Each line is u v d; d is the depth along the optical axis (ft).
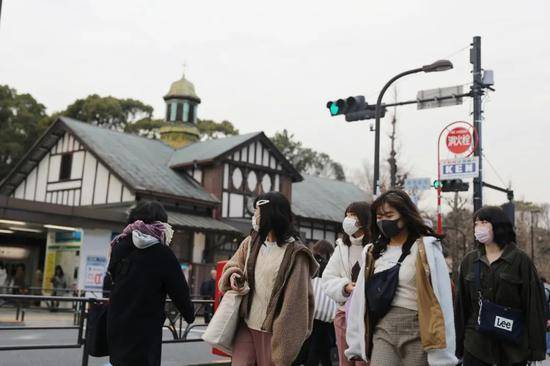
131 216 12.78
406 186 40.27
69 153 84.79
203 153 90.84
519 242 160.66
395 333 10.77
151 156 91.66
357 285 11.53
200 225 75.15
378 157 38.55
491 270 14.30
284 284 12.05
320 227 101.30
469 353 14.29
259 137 91.50
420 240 11.05
